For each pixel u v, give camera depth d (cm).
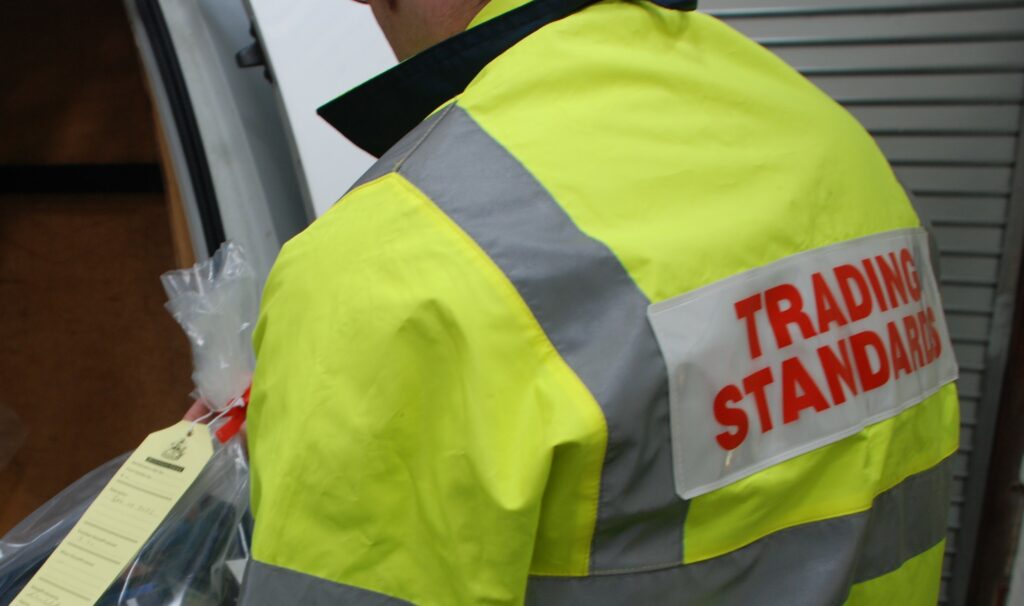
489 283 58
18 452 178
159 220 158
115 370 171
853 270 75
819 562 69
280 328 66
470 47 77
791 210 72
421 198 62
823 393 70
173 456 90
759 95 77
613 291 61
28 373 175
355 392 60
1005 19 171
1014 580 150
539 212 62
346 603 61
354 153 126
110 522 87
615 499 60
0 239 167
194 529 89
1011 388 186
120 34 145
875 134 183
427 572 61
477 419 57
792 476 68
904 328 80
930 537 86
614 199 64
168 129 125
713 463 63
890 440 75
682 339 61
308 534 61
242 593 62
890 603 80
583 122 67
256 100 138
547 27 72
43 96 153
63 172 157
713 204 68
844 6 176
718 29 81
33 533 99
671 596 64
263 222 126
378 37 129
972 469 192
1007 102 175
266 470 63
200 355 95
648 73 72
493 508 57
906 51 177
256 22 128
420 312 59
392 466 60
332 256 64
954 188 183
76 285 167
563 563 63
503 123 66
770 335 67
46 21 148
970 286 186
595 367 58
